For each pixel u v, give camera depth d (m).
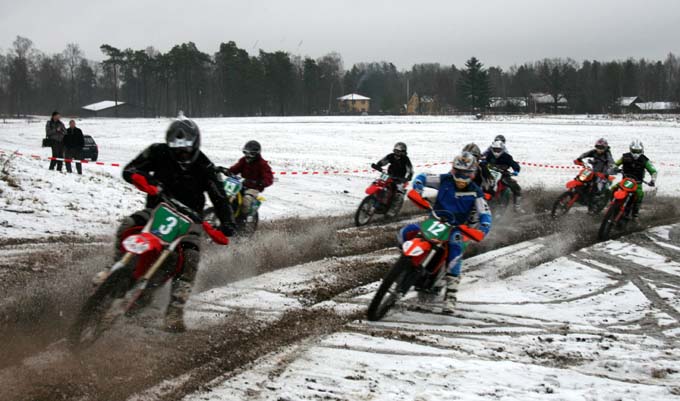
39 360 4.77
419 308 7.11
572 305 7.48
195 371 4.88
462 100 112.25
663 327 6.68
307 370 5.10
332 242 10.45
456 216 7.04
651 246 11.01
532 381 5.07
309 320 6.40
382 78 141.00
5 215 10.46
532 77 136.25
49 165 18.98
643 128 57.06
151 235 5.05
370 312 6.50
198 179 5.55
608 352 5.84
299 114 110.94
